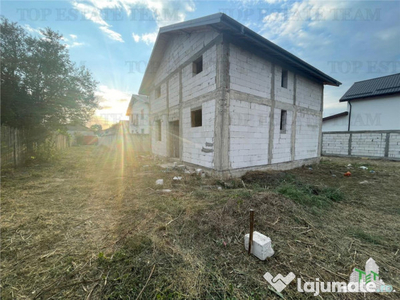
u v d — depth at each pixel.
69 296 1.36
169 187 4.29
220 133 4.89
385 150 9.99
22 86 6.43
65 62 7.26
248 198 3.07
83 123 8.71
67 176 5.42
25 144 6.96
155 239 2.07
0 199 3.35
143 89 11.55
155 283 1.47
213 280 1.51
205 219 2.51
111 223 2.49
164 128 8.75
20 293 1.38
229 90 4.95
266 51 5.62
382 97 12.33
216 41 4.99
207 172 5.46
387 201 3.60
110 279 1.51
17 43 6.13
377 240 2.14
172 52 7.62
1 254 1.83
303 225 2.46
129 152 12.78
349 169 7.42
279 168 6.76
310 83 8.02
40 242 2.04
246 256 1.82
